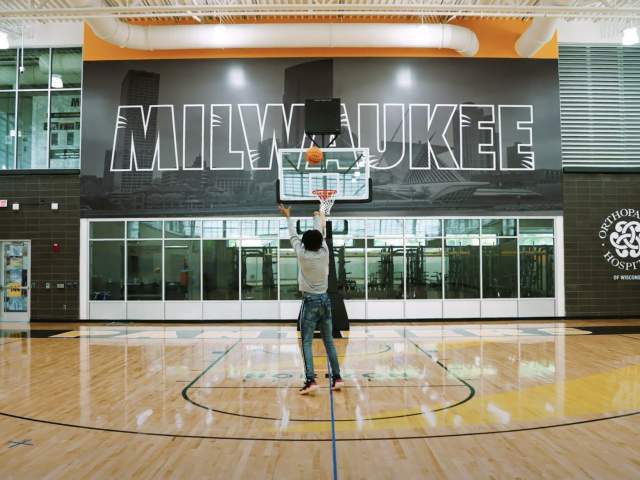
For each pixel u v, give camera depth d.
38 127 14.62
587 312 14.10
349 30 13.37
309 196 11.38
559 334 10.99
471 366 7.37
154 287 14.05
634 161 14.62
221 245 14.06
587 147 14.55
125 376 6.79
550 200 14.21
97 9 10.74
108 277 14.11
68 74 14.70
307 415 4.80
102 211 14.14
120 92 14.30
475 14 11.03
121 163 14.20
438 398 5.46
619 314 14.15
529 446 3.91
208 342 10.11
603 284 14.17
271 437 4.14
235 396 5.60
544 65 14.40
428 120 14.21
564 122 14.59
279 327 12.71
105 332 11.81
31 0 11.92
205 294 14.01
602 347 9.11
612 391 5.78
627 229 14.26
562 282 14.13
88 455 3.74
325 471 3.40
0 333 11.71
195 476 3.33
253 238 14.05
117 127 14.26
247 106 14.24
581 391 5.78
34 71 14.70
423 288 14.01
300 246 5.71
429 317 13.95
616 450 3.81
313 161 10.42
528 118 14.32
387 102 14.21
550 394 5.64
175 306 13.99
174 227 14.10
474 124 14.26
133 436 4.19
